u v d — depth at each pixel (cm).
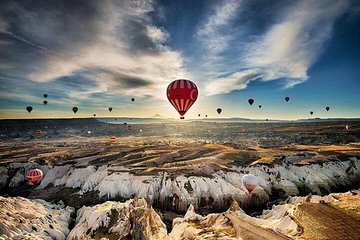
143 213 3020
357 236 2156
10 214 3344
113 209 3650
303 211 2820
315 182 6194
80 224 3788
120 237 2872
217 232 2719
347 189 6331
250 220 3180
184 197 5034
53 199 5288
